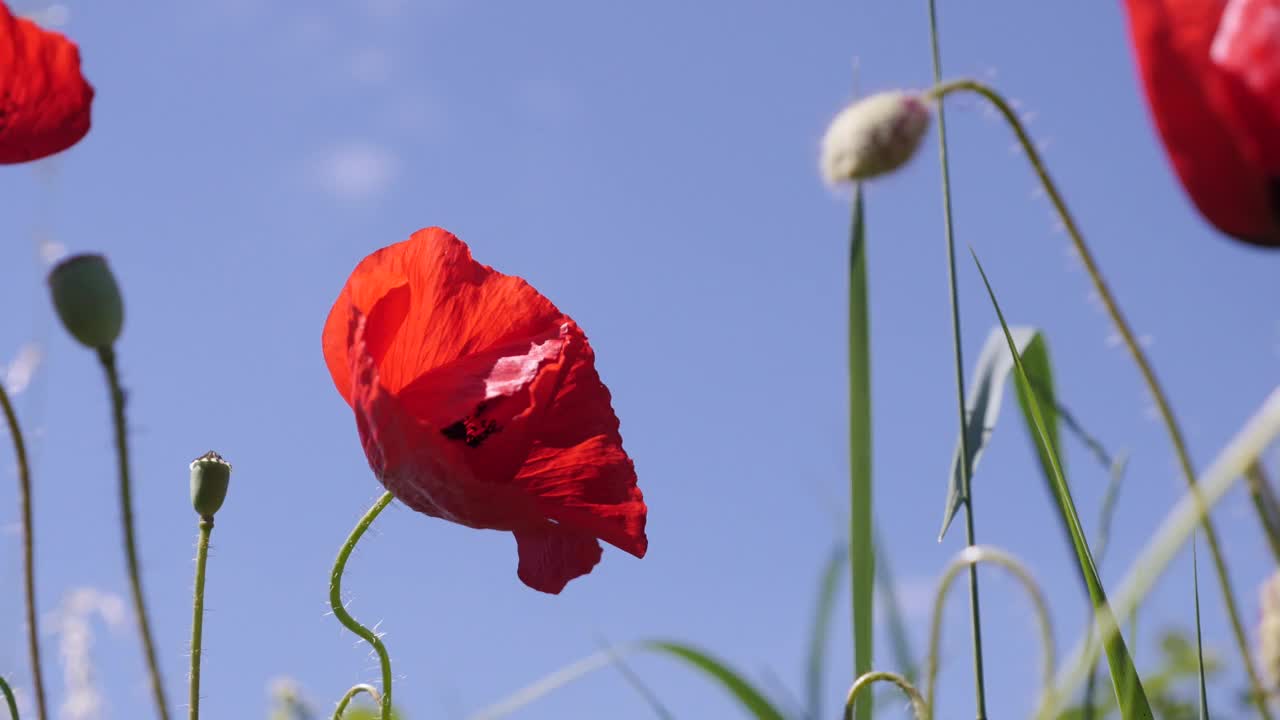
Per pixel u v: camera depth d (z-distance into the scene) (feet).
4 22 1.87
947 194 2.06
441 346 2.13
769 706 1.95
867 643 1.96
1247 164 1.55
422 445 1.93
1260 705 1.60
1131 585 1.46
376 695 1.95
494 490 1.96
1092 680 1.81
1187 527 1.45
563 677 1.91
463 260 2.11
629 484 2.13
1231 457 1.44
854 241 2.06
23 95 1.87
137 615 1.71
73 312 1.68
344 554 1.97
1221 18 1.56
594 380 2.15
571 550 2.13
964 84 1.61
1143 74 1.56
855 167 1.56
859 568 1.98
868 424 2.01
